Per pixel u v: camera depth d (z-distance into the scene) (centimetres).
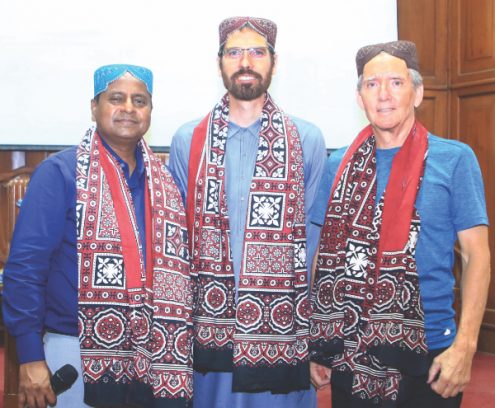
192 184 215
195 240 211
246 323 207
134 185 200
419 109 489
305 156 222
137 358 187
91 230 185
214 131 219
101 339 183
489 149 464
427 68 491
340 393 196
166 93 451
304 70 466
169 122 452
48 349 187
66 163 190
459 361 174
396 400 182
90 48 441
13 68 435
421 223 181
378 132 191
